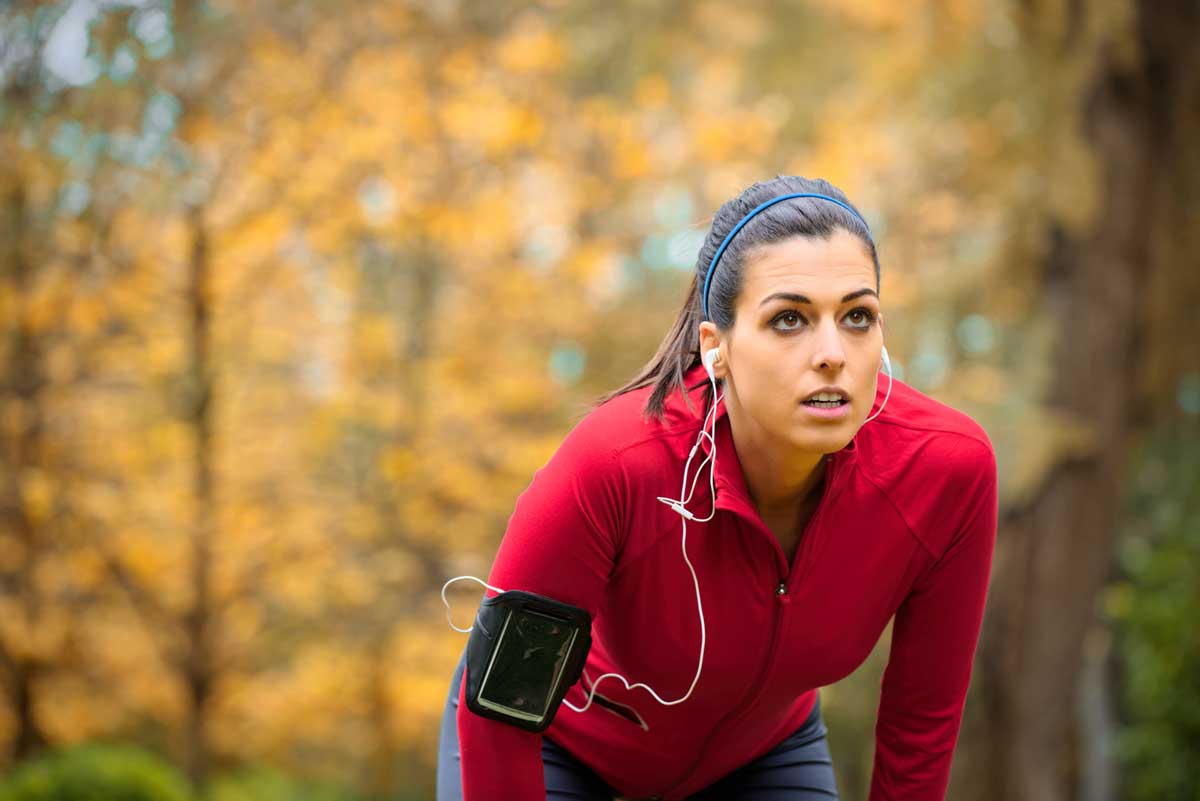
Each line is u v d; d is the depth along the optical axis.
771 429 2.19
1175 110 9.14
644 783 2.95
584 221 9.88
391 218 8.81
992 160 9.41
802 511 2.43
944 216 10.00
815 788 3.02
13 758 9.10
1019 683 9.38
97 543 8.48
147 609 8.84
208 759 9.52
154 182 7.77
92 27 7.45
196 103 7.92
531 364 9.81
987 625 9.52
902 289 9.78
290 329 8.95
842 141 10.38
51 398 8.68
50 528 8.55
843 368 2.14
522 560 2.37
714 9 11.99
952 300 9.56
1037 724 9.40
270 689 9.82
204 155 8.18
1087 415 9.19
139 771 7.39
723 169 10.00
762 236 2.18
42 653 8.87
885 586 2.49
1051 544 9.25
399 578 9.46
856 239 2.17
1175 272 9.48
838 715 10.29
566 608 2.38
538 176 9.39
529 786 2.49
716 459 2.32
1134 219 9.17
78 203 7.84
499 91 9.14
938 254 10.16
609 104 9.69
